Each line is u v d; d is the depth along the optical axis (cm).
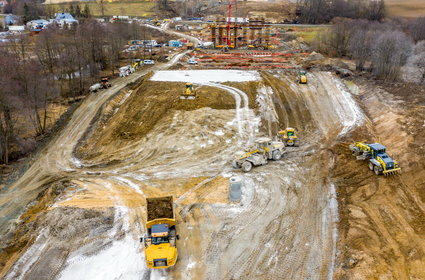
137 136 3778
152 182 2834
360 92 4938
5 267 1900
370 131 3681
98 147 3628
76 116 4416
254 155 3033
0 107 3262
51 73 5700
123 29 9625
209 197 2553
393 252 1888
